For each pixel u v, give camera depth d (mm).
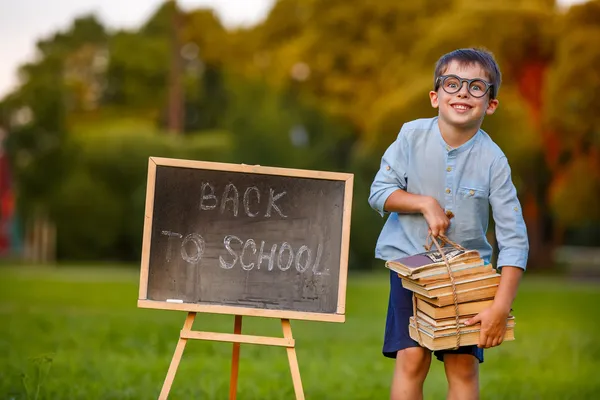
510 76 27781
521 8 26844
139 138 29500
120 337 9531
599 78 23922
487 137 4484
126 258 30359
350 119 33281
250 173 4602
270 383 6738
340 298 4488
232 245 4551
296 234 4562
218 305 4449
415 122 4523
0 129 38062
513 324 4156
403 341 4387
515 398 6441
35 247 30859
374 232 25609
